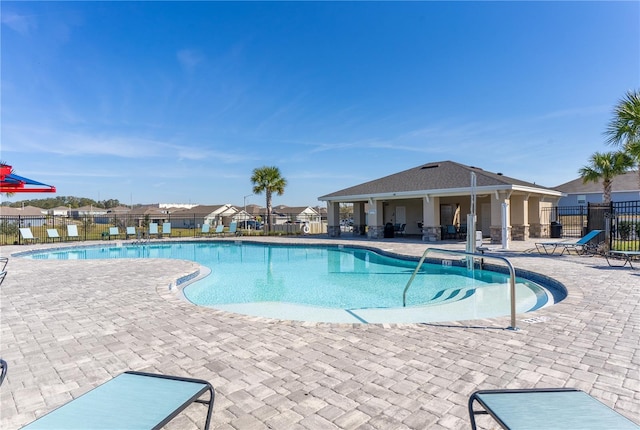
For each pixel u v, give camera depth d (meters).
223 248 21.11
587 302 6.37
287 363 3.96
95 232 30.81
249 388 3.39
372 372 3.70
